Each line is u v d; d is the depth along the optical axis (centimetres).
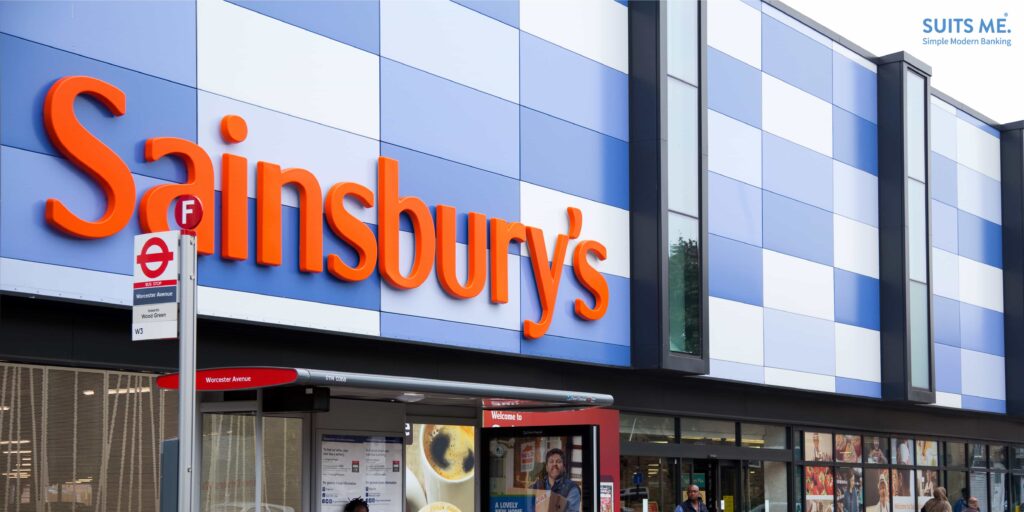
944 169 3222
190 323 880
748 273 2422
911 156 2948
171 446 894
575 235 1991
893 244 2875
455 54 1816
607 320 2058
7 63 1255
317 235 1551
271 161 1521
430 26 1777
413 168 1725
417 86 1745
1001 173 3531
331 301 1575
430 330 1719
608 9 2131
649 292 2094
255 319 1473
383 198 1655
